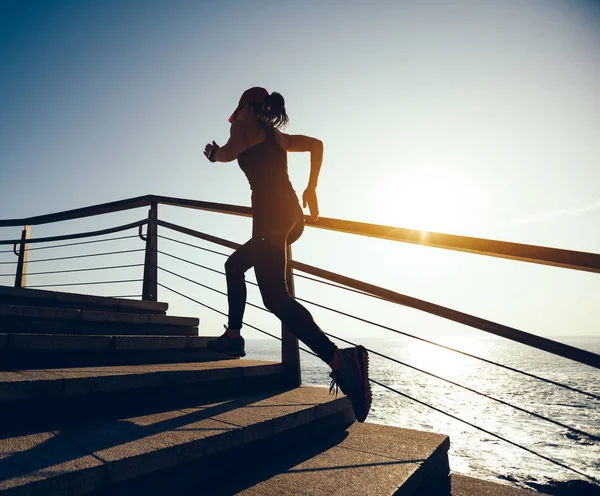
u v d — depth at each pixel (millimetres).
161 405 1975
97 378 1739
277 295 1833
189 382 2102
